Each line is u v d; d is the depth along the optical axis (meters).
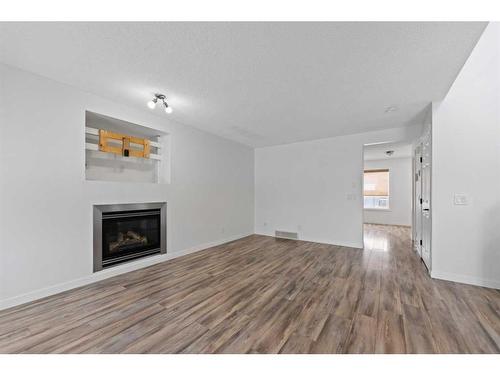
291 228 5.30
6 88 2.07
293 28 1.57
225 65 2.06
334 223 4.71
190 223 4.00
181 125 3.83
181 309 2.07
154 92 2.65
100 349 1.54
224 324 1.83
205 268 3.19
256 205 5.92
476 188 2.66
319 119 3.59
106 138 2.93
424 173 3.50
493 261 2.56
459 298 2.28
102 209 2.79
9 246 2.08
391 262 3.46
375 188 7.59
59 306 2.11
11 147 2.10
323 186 4.87
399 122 3.73
